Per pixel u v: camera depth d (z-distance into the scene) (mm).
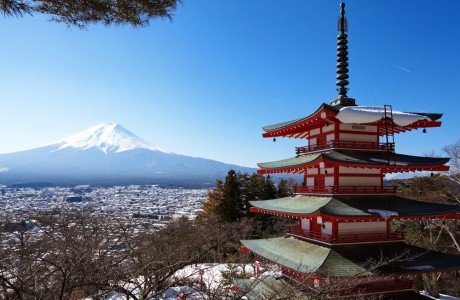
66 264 11297
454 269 15406
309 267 14680
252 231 43344
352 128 17594
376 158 16938
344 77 19484
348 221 15891
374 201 17062
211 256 27719
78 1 8164
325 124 17938
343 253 15773
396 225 35281
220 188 55719
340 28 19797
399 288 15953
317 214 14961
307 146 19625
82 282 11570
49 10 8195
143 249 18438
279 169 19703
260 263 23797
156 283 11242
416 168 16906
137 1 8477
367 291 15523
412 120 16812
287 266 15602
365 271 13711
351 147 17328
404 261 15688
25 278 11938
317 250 16500
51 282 13531
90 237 16156
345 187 16953
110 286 11805
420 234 34750
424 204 17359
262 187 53781
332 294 12781
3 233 17219
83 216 22500
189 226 35281
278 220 46906
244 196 53312
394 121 16812
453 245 35281
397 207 16625
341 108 16906
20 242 16312
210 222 43094
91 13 8531
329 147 17469
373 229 16844
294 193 20328
